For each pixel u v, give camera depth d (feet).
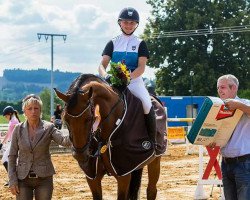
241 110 23.13
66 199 42.86
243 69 197.36
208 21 195.83
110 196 44.09
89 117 24.88
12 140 26.45
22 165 26.25
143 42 30.50
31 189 26.61
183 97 139.33
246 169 23.85
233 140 24.17
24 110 26.35
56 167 64.03
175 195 44.11
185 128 102.22
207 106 23.07
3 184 51.60
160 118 32.14
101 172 27.94
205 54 196.54
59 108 102.32
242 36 196.03
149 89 35.58
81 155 24.98
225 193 24.79
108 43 30.81
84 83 26.91
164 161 70.23
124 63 29.78
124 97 28.45
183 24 199.41
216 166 41.93
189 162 68.49
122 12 30.35
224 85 24.41
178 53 196.75
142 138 28.53
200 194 42.19
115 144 27.27
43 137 26.20
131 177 29.63
